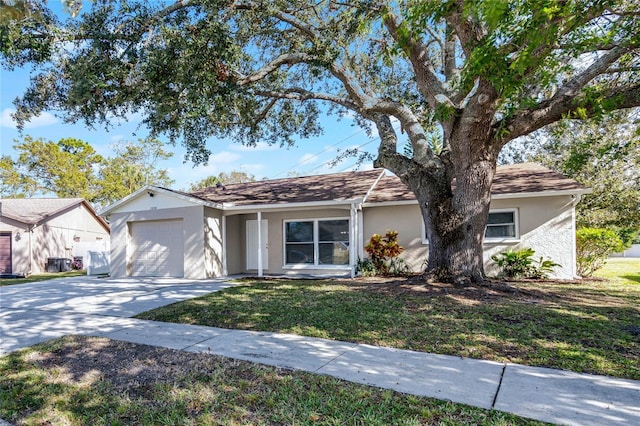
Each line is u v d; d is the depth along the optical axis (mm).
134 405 3377
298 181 16281
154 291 10047
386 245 12273
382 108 9828
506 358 4332
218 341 5289
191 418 3121
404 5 7324
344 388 3590
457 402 3242
